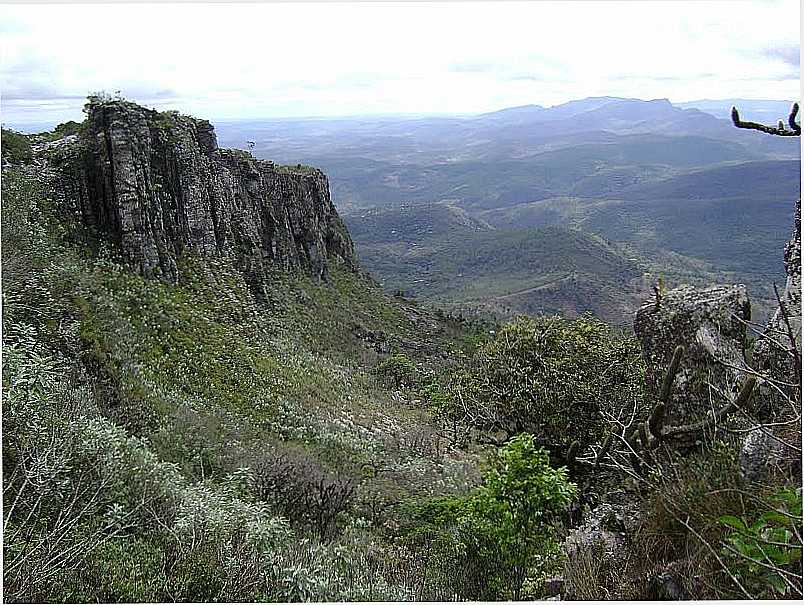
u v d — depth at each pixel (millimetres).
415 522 9375
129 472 6711
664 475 4777
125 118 25344
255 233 37938
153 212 26000
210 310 25797
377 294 53219
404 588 5797
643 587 4156
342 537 8273
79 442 6293
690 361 6594
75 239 21688
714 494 4117
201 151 33094
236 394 18547
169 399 13695
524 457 6426
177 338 19875
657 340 7539
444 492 12195
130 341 16188
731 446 4664
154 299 21484
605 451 6781
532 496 6082
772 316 5812
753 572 3443
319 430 17969
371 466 14930
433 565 6227
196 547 5613
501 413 9945
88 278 18031
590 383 8977
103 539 5191
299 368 25750
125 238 23781
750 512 3902
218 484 9492
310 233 46531
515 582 5520
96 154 24109
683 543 4242
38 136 25219
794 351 3812
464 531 6336
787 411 4914
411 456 16594
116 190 23891
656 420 5621
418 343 45906
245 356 22219
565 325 10125
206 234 30156
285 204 45188
